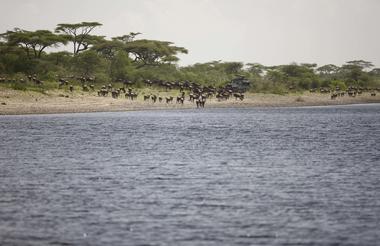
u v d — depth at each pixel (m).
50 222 56.38
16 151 107.31
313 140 135.50
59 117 196.88
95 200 65.12
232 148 116.69
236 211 60.62
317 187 73.12
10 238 51.69
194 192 69.69
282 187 73.06
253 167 89.88
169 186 73.31
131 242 50.91
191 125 175.50
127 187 72.56
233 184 74.88
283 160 98.50
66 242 50.88
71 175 81.00
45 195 67.50
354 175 82.44
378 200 65.75
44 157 99.56
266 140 134.62
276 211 60.66
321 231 54.00
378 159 100.44
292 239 51.88
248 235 52.81
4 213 59.34
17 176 79.81
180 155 104.50
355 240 51.72
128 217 58.22
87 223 56.12
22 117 194.00
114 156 102.12
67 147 114.88
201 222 56.59
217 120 199.38
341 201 65.19
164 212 60.09
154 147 117.19
